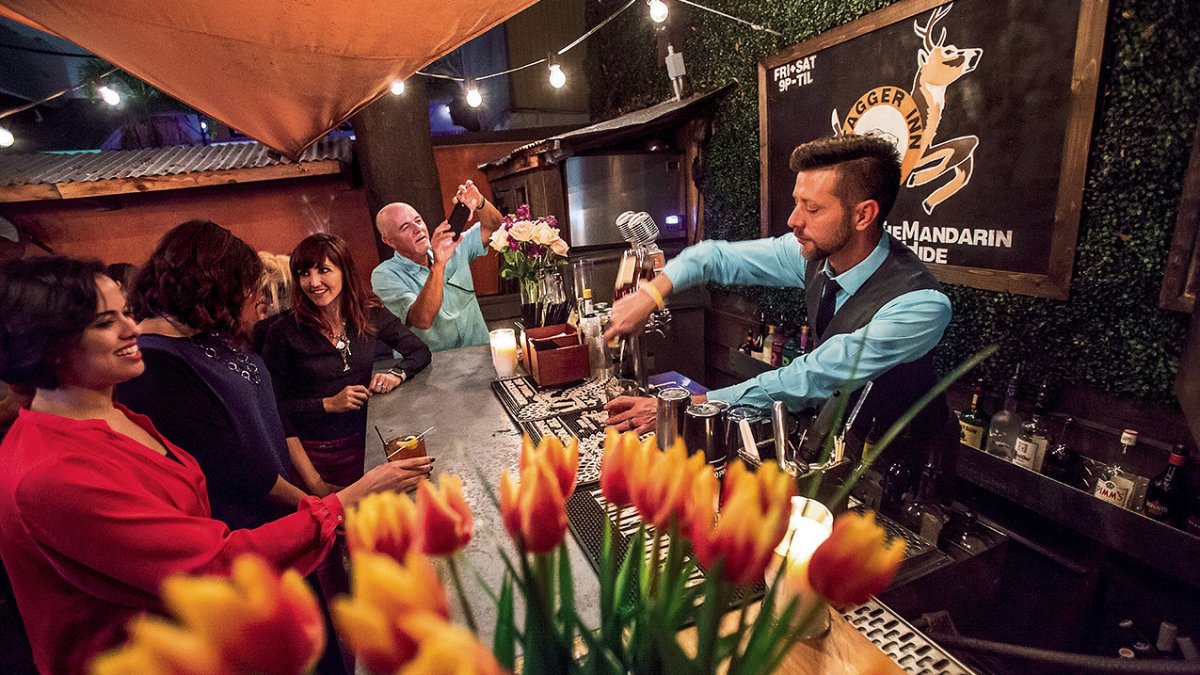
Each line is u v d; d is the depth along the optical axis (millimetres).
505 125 6113
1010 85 1960
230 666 253
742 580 374
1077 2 1728
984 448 2092
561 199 3545
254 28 1659
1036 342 2020
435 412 1854
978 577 1153
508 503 401
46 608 915
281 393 2125
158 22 1628
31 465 842
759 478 386
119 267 1969
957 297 2285
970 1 2045
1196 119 1515
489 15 1755
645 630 425
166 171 4336
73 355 924
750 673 411
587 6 5191
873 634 842
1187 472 1616
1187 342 1284
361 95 2461
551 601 438
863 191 1482
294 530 1089
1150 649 1642
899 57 2355
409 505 408
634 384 1748
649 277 1885
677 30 3926
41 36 5750
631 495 452
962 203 2195
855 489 1169
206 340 1439
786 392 1575
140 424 1146
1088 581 1883
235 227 4914
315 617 287
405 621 274
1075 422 1909
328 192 5055
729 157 3559
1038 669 1618
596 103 5395
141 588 904
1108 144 1729
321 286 2016
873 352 1471
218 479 1394
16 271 887
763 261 1983
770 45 3094
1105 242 1772
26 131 6074
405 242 2920
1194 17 1491
